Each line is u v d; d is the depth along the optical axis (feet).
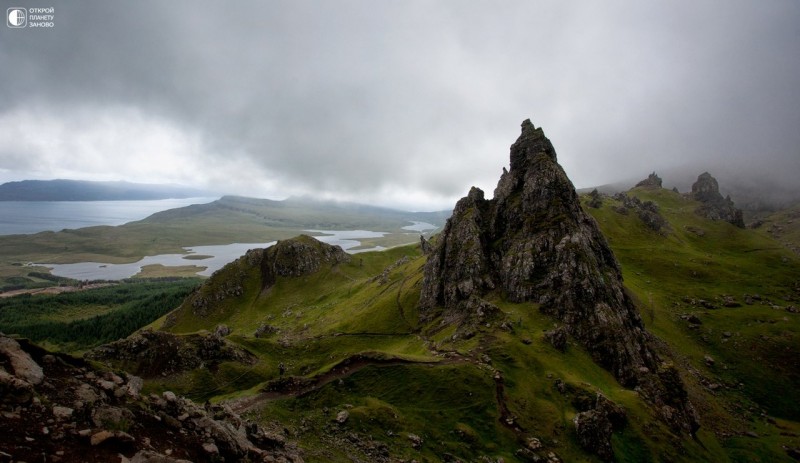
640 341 430.20
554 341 383.45
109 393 94.43
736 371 530.68
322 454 185.68
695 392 457.27
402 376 306.35
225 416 133.39
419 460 217.15
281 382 282.77
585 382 331.57
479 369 318.86
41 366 91.61
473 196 651.25
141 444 82.28
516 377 323.98
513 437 263.70
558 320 428.15
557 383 322.34
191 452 90.74
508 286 492.54
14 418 70.54
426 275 601.62
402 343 486.79
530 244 504.84
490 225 593.83
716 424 409.28
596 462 258.98
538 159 585.22
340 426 233.14
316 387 282.56
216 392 324.19
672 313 653.71
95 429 76.95
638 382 373.61
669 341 558.97
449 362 331.16
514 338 382.01
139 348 340.39
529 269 481.46
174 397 109.91
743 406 465.88
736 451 364.17
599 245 547.49
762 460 354.74
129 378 110.63
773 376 520.42
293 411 248.73
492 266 539.29
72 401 83.71
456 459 231.09
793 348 552.41
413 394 289.94
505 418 277.64
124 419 85.66
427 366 319.68
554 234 499.92
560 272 458.91
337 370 307.58
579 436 270.67
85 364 104.01
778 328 593.01
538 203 550.36
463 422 270.05
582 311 427.74
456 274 545.85
